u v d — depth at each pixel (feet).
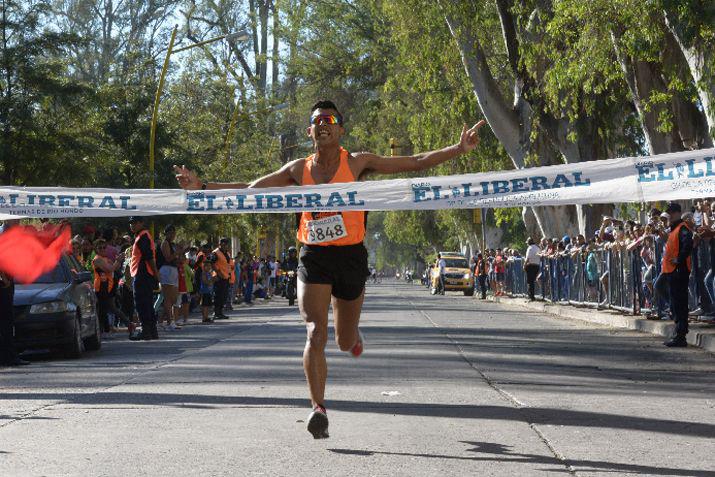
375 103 226.58
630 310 95.35
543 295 148.15
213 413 36.65
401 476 25.93
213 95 211.61
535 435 31.53
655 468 26.71
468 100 151.84
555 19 95.66
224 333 87.86
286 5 234.58
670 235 67.87
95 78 273.75
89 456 28.91
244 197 38.29
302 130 265.54
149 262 80.94
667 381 47.19
